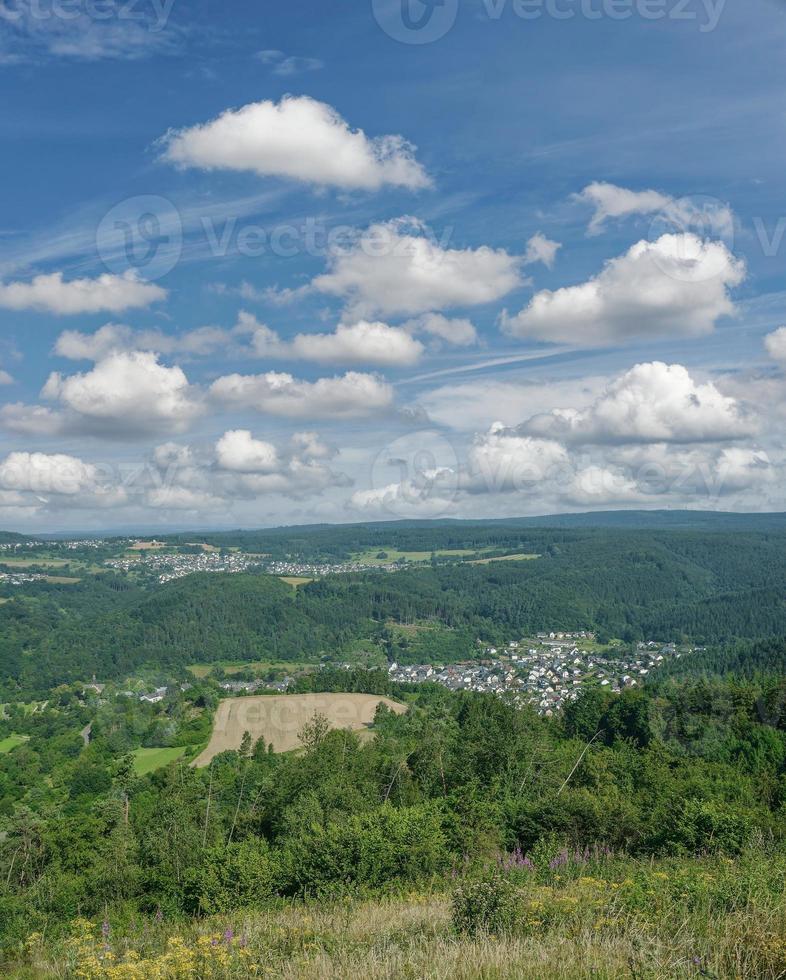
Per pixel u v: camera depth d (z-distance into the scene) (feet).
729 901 26.73
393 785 111.04
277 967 26.58
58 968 34.55
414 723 198.70
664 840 54.13
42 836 119.44
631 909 26.66
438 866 54.13
